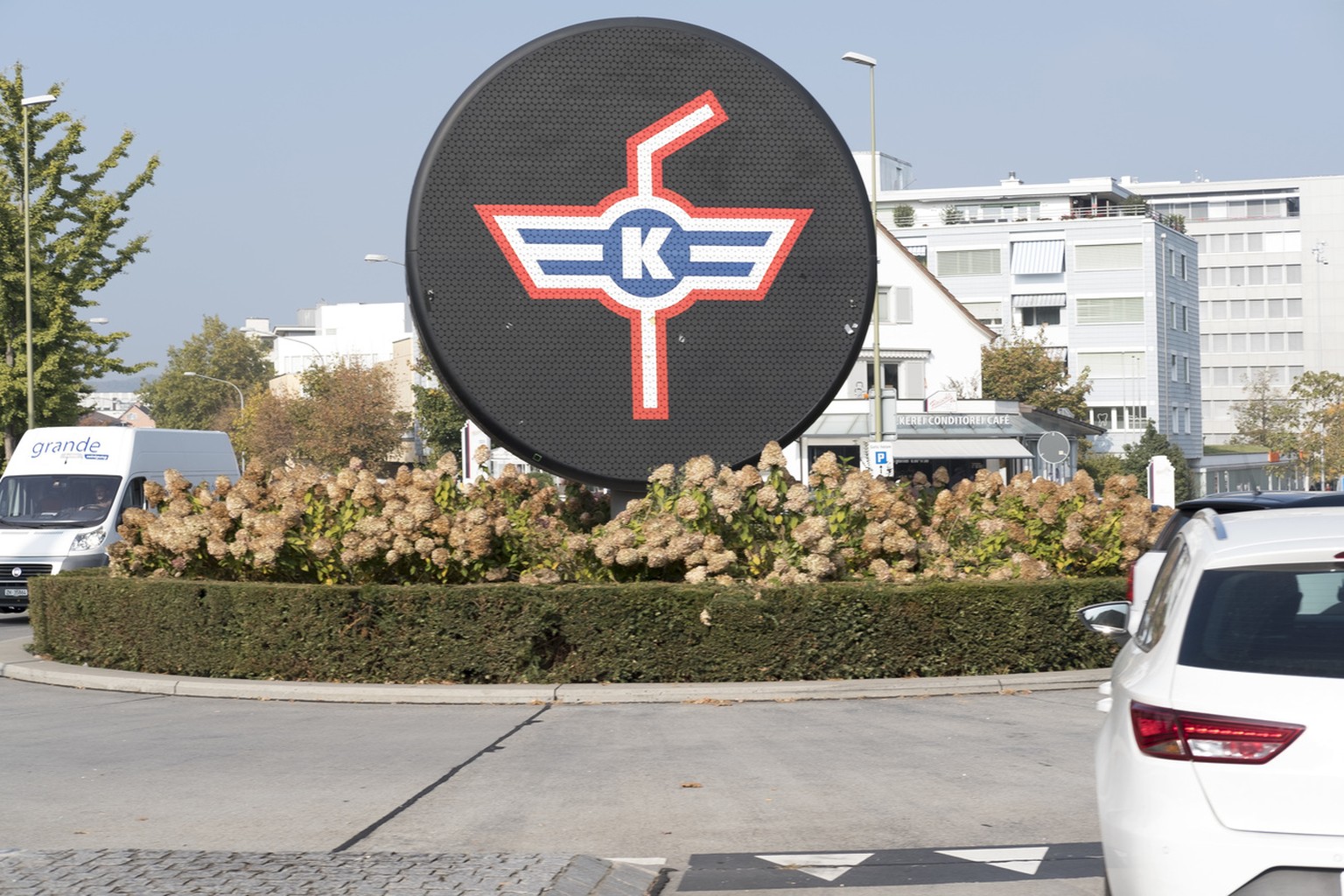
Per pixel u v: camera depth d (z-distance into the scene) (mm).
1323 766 4160
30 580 15805
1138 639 5371
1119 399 84875
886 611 12781
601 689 12203
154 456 25000
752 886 6324
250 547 13789
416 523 13344
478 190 14219
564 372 14305
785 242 14602
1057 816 7613
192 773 8992
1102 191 102688
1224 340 128875
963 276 87062
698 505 13406
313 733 10578
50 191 39156
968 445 54156
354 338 131875
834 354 14617
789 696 12094
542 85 14336
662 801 8070
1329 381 99812
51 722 11398
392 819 7652
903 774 8719
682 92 14508
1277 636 4441
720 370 14492
